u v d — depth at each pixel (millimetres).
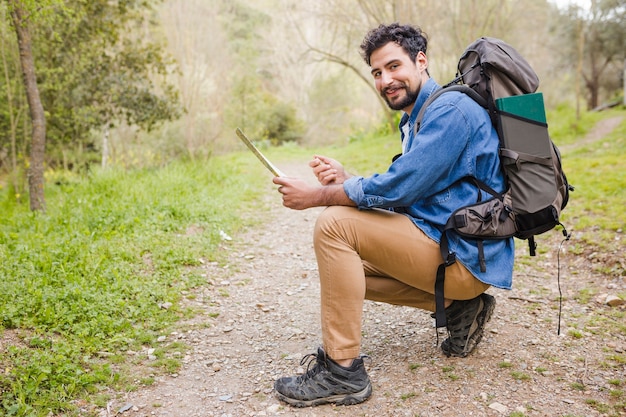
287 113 32125
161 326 3471
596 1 25891
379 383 2639
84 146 16078
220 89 22531
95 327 3225
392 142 16562
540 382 2547
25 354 2805
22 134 10852
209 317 3693
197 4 20047
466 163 2295
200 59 19109
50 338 3068
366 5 18406
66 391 2574
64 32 10641
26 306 3381
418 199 2314
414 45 2473
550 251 4723
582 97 27750
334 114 35656
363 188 2314
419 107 2494
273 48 33906
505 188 2340
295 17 27875
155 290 3957
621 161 8164
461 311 2695
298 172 12891
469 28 17688
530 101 2252
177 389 2721
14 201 9234
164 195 7277
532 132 2260
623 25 26594
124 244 4895
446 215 2344
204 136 19188
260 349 3199
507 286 2385
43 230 5621
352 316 2412
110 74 11820
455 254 2295
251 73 30922
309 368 2900
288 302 4027
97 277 3988
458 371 2678
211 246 5250
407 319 3477
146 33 15305
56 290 3617
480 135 2279
